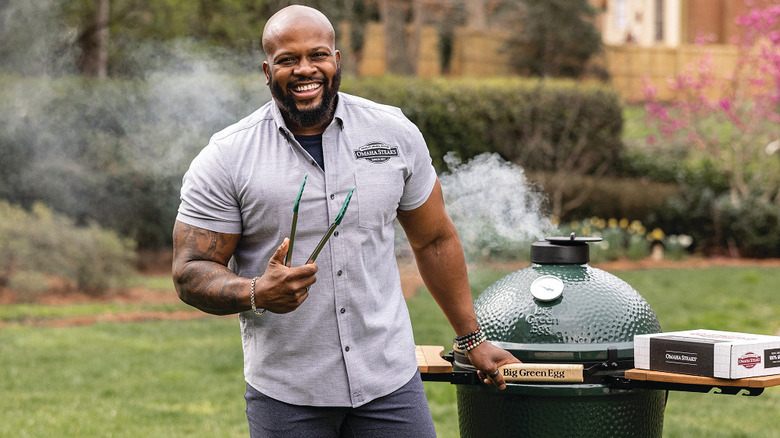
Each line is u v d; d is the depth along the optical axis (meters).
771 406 5.95
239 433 5.12
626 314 2.86
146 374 6.64
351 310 2.42
